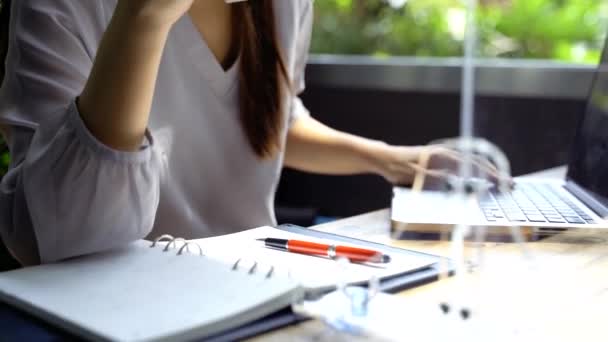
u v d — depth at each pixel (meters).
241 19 1.02
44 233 0.64
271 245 0.69
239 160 1.06
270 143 1.06
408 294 0.58
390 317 0.52
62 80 0.79
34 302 0.50
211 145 1.04
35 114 0.75
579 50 2.09
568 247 0.78
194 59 1.00
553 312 0.55
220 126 1.04
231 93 1.04
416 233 0.80
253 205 1.08
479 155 1.03
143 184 0.66
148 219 0.68
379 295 0.57
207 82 1.02
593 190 0.95
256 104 1.04
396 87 1.90
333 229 0.84
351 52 2.26
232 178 1.06
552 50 2.10
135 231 0.67
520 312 0.55
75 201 0.63
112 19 0.66
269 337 0.48
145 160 0.66
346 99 1.96
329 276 0.60
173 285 0.54
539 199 0.97
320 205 2.02
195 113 1.02
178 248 0.67
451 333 0.49
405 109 1.91
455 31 2.11
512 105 1.82
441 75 1.85
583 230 0.81
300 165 1.24
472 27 1.87
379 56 2.16
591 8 2.07
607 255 0.74
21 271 0.58
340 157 1.19
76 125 0.64
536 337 0.49
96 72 0.65
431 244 0.77
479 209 0.89
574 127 1.78
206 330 0.46
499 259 0.72
